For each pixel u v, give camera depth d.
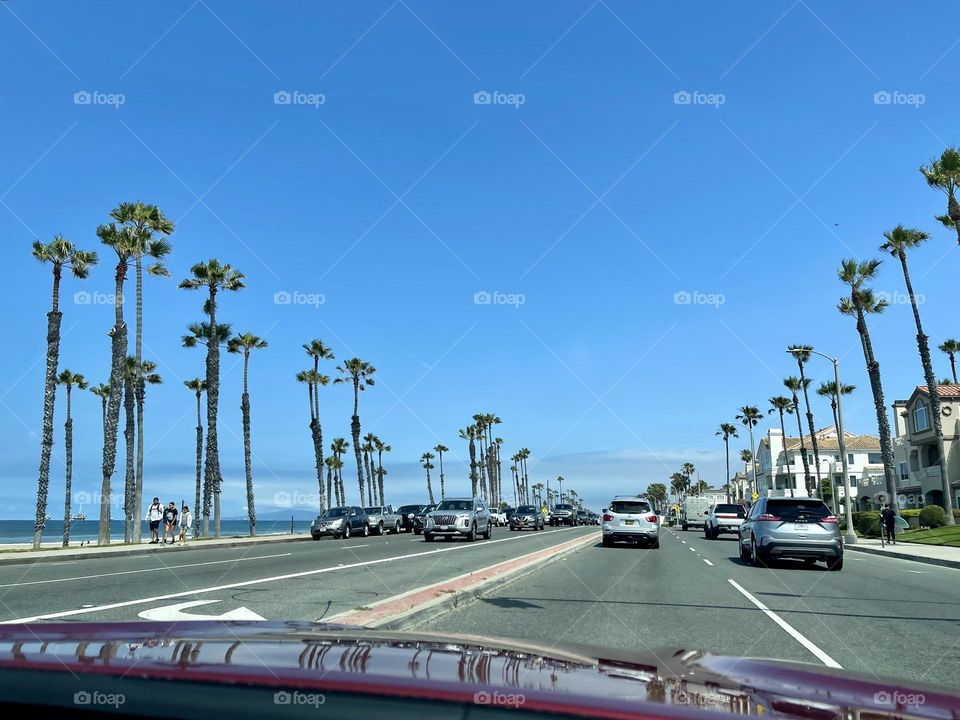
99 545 34.16
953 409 59.06
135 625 2.60
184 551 28.08
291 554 24.86
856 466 94.81
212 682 1.64
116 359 36.88
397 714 1.51
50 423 33.28
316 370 67.56
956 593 14.74
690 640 9.12
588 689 1.71
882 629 10.15
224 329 51.19
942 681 7.05
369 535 48.47
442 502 36.97
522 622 10.29
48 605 11.27
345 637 2.36
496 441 128.88
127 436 48.78
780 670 2.41
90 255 37.31
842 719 1.71
